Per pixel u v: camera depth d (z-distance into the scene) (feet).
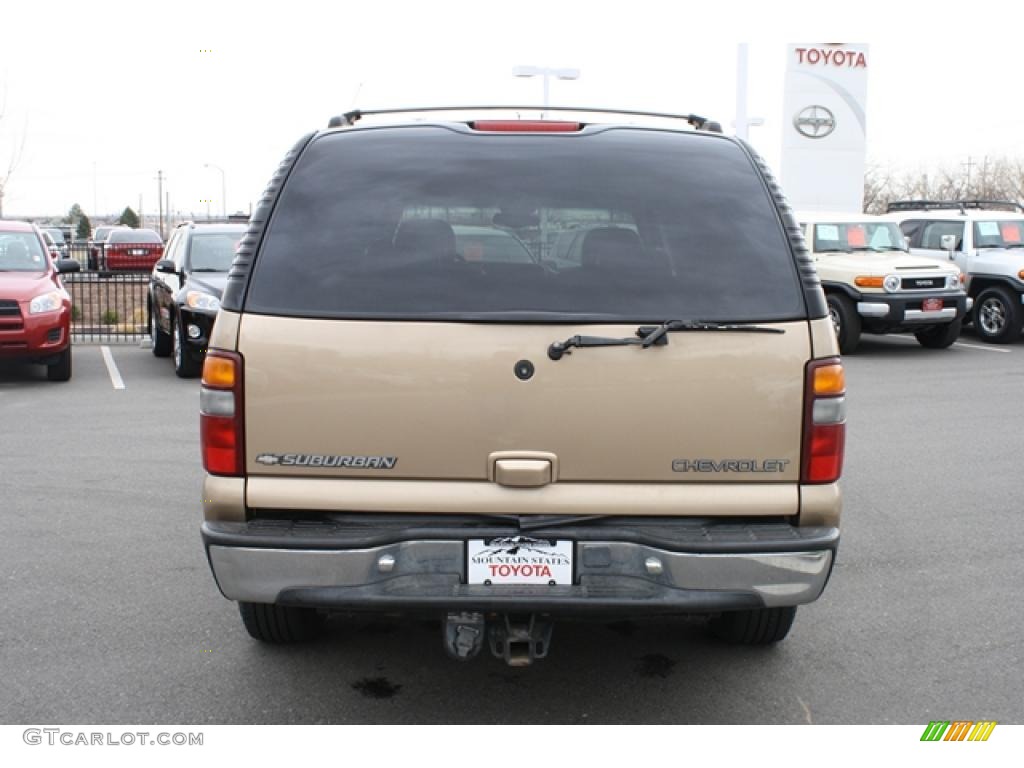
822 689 13.33
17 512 21.36
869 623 15.64
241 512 11.10
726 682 13.51
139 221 309.22
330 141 12.00
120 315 71.87
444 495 10.92
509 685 13.38
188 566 17.99
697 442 11.00
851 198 102.58
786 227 11.53
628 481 10.99
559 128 12.18
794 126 101.45
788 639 15.01
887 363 46.83
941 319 49.98
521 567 10.89
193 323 39.52
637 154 11.87
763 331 11.00
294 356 10.94
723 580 10.84
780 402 11.03
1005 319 53.98
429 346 10.86
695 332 10.95
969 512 21.86
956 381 41.11
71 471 24.94
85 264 125.90
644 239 11.35
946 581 17.52
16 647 14.44
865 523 21.03
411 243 11.29
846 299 49.88
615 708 12.73
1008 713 12.68
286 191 11.62
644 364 10.89
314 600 10.83
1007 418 32.94
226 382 11.03
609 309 11.00
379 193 11.55
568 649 14.60
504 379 10.84
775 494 11.10
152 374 42.16
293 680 13.46
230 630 15.14
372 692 13.12
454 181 11.59
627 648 14.65
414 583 10.85
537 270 11.18
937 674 13.82
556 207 11.46
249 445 11.05
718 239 11.38
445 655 14.30
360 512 11.07
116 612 15.80
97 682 13.35
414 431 10.91
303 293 11.10
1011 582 17.51
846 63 100.89
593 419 10.90
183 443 28.27
